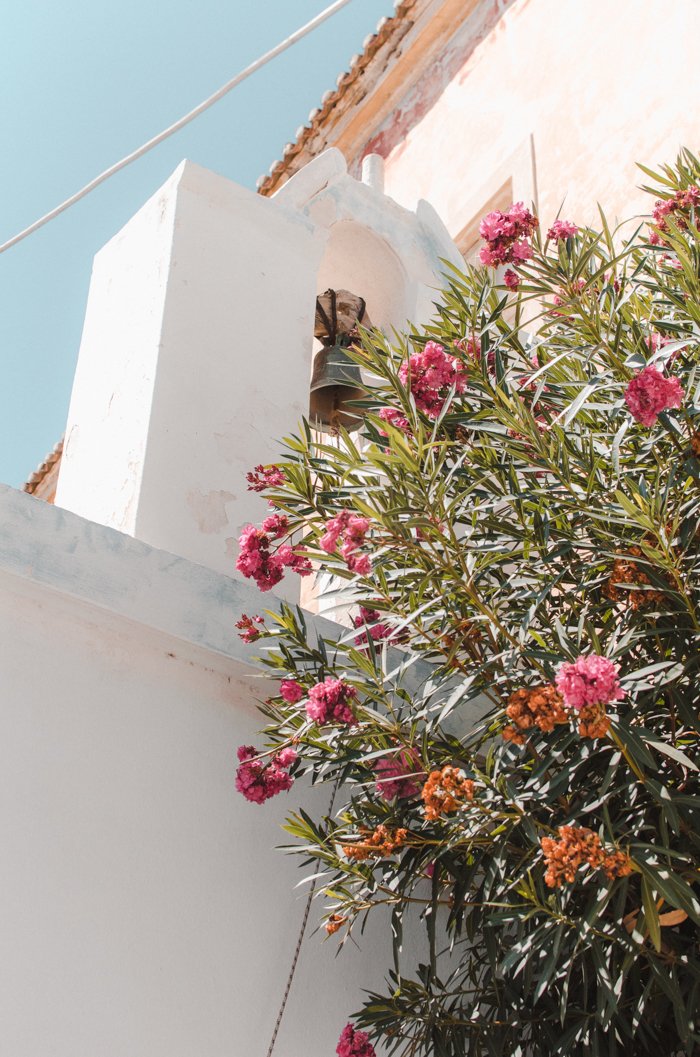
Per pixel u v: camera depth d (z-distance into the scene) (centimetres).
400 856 330
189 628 333
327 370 482
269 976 315
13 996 276
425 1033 302
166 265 415
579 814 272
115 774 313
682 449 303
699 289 311
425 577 285
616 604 307
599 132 687
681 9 659
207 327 411
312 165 502
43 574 314
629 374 306
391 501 291
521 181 727
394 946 303
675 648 289
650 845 257
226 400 401
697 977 272
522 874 276
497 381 312
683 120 629
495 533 303
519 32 795
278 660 327
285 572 383
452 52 858
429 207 530
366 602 296
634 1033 278
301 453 330
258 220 446
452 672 301
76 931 290
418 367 310
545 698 265
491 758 285
